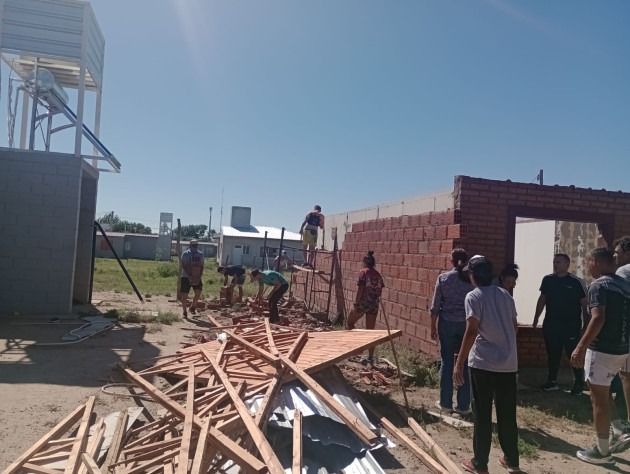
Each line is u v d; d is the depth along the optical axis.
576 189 8.45
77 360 7.52
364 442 4.34
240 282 14.70
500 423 4.44
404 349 9.12
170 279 24.19
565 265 7.20
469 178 8.05
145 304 14.32
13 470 3.70
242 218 46.06
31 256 11.27
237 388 5.00
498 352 4.35
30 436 4.58
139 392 5.99
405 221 9.84
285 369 5.39
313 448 4.39
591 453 4.72
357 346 6.11
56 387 6.11
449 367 5.94
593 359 4.76
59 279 11.39
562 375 8.01
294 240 42.69
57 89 11.64
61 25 11.46
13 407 5.32
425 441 4.86
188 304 14.23
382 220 11.02
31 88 11.77
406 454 4.69
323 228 16.75
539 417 5.95
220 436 3.69
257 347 6.16
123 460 3.79
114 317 11.39
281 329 8.23
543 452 4.93
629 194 8.69
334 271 13.89
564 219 8.41
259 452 3.69
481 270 4.58
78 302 13.65
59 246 11.39
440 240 8.40
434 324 6.06
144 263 38.53
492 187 8.12
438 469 4.24
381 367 7.66
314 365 5.52
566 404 6.51
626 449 4.93
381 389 6.80
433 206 9.12
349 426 4.31
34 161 11.32
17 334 9.16
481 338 4.45
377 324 10.90
